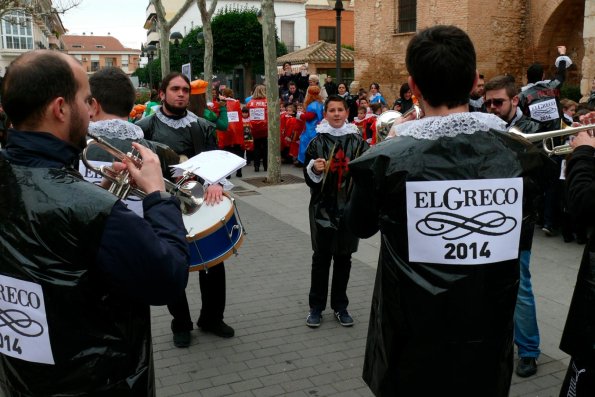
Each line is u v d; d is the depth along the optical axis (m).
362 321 4.89
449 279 2.04
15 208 1.73
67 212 1.70
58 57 1.80
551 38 19.28
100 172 2.02
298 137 13.66
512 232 2.08
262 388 3.83
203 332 4.71
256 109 13.00
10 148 1.79
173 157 3.68
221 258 3.86
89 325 1.75
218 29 36.38
